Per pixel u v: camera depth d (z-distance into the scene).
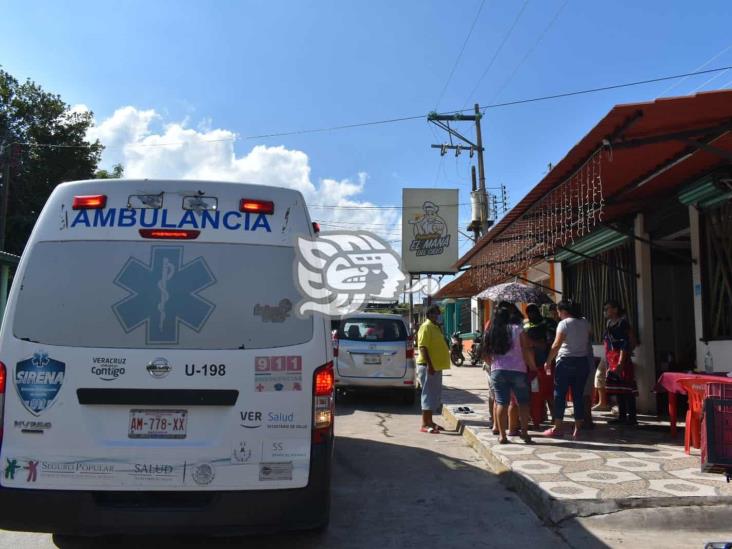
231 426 3.78
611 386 8.76
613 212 9.80
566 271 13.18
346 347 11.95
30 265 3.89
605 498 5.04
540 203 7.78
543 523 5.01
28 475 3.67
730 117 5.51
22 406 3.72
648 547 4.41
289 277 4.05
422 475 6.59
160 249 3.96
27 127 27.89
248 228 4.08
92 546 4.43
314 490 3.83
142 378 3.76
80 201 3.99
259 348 3.89
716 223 8.11
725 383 5.55
